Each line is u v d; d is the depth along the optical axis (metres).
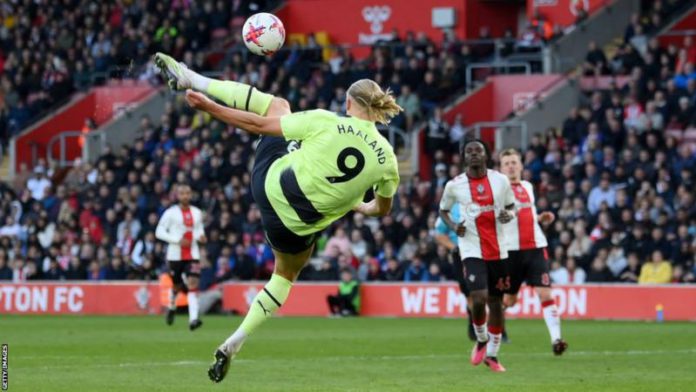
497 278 41.56
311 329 64.12
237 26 114.31
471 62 101.44
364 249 83.69
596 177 81.69
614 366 42.12
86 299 86.81
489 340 41.03
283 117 30.05
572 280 75.31
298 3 115.88
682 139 87.69
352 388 35.06
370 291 79.56
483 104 99.88
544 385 35.94
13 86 117.12
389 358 45.78
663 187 79.31
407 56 101.06
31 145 112.62
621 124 87.06
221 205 88.69
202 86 30.84
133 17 116.38
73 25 120.06
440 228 52.16
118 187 97.81
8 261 92.75
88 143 108.00
